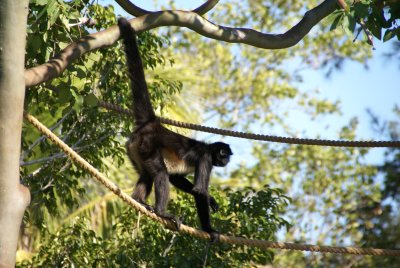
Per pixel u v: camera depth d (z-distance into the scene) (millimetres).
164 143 14219
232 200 16750
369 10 13250
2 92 10328
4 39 10383
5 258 10125
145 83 14062
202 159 14602
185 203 17016
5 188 10250
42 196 16828
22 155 16594
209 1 14781
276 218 16828
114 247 17203
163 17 13273
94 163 16984
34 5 12531
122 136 16953
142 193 13711
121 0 14266
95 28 16141
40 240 20109
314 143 15938
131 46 13516
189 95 25266
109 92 16469
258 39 14180
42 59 14000
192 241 16469
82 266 16391
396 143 15625
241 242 13188
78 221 17266
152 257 16281
